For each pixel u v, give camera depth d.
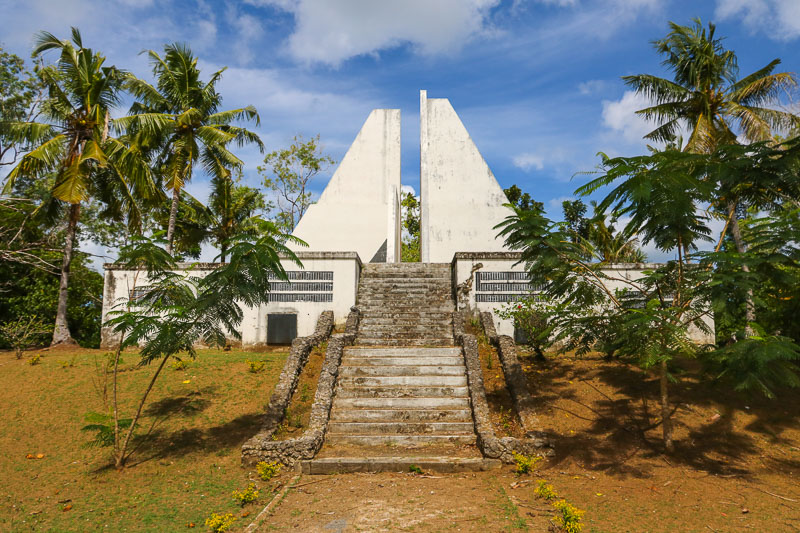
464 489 6.21
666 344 6.50
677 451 7.28
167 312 7.40
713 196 6.36
